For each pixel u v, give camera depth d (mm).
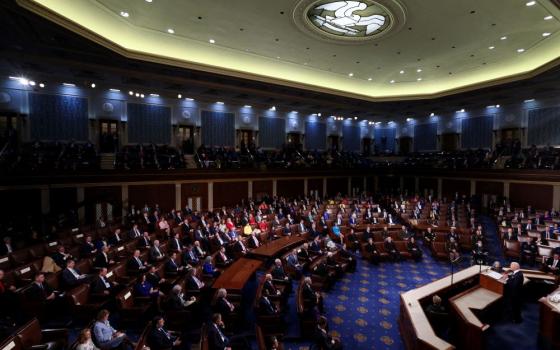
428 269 12555
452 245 13453
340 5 11141
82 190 16375
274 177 23781
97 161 18062
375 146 34031
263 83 18094
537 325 7891
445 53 15977
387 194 27562
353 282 11242
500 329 7684
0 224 13328
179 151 22391
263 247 12578
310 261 11867
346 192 28312
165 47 14703
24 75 17016
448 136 29547
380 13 11766
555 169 19016
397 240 14711
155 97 22078
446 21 12312
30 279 8359
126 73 15797
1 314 7461
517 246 13273
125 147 20375
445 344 5637
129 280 8922
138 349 5445
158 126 22250
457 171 24500
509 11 11391
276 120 27969
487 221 20156
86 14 11367
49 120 18594
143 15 12070
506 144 23922
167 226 14062
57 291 7910
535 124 23109
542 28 12758
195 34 13805
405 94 22562
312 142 30625
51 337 6020
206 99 23344
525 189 20484
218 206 21250
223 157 22719
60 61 14305
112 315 8297
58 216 14750
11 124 17641
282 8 11531
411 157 30375
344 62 17562
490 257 13742
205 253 11797
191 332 7723
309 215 17578
